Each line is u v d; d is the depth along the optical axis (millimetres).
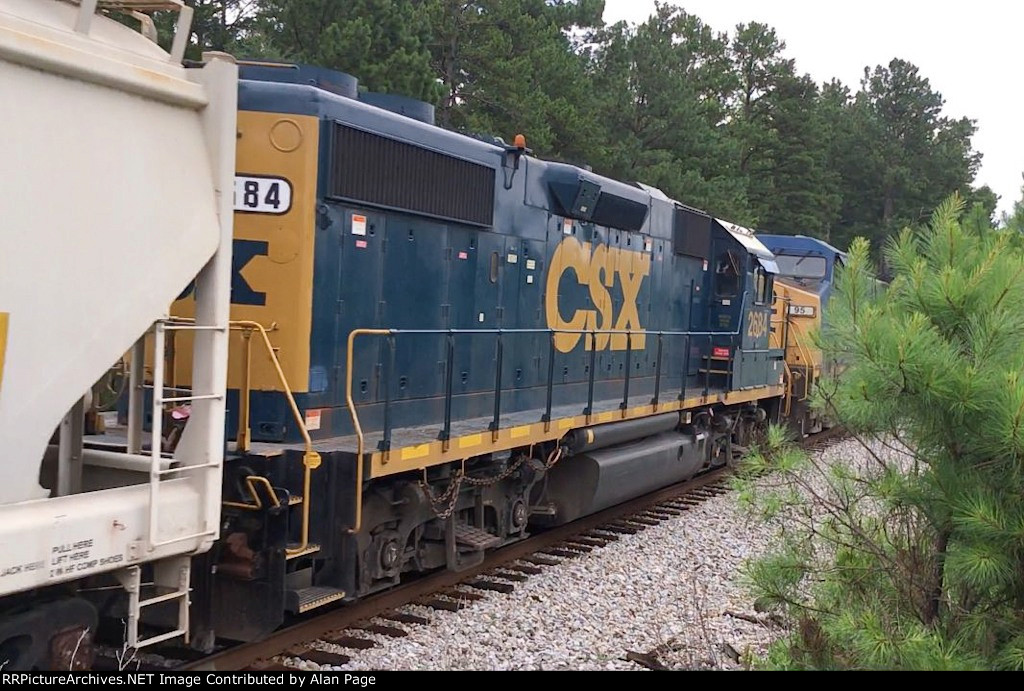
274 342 6047
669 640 5891
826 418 5074
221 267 4430
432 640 5875
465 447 6812
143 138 4062
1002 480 4066
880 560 4699
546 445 8414
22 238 3518
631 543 8727
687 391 11844
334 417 6414
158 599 4324
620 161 26484
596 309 9906
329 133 6113
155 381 4129
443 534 6996
